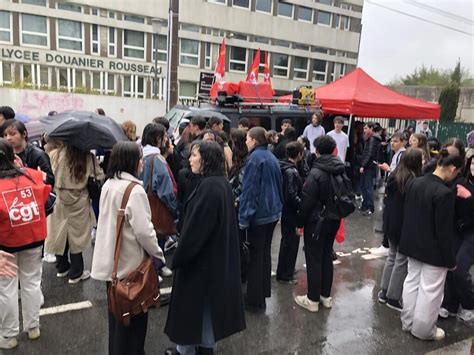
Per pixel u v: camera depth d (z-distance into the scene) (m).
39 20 21.72
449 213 3.44
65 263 4.57
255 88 8.94
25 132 3.76
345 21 33.97
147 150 4.07
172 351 3.22
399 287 4.21
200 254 2.74
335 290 4.75
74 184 4.14
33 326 3.37
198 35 26.72
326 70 33.62
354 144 10.09
